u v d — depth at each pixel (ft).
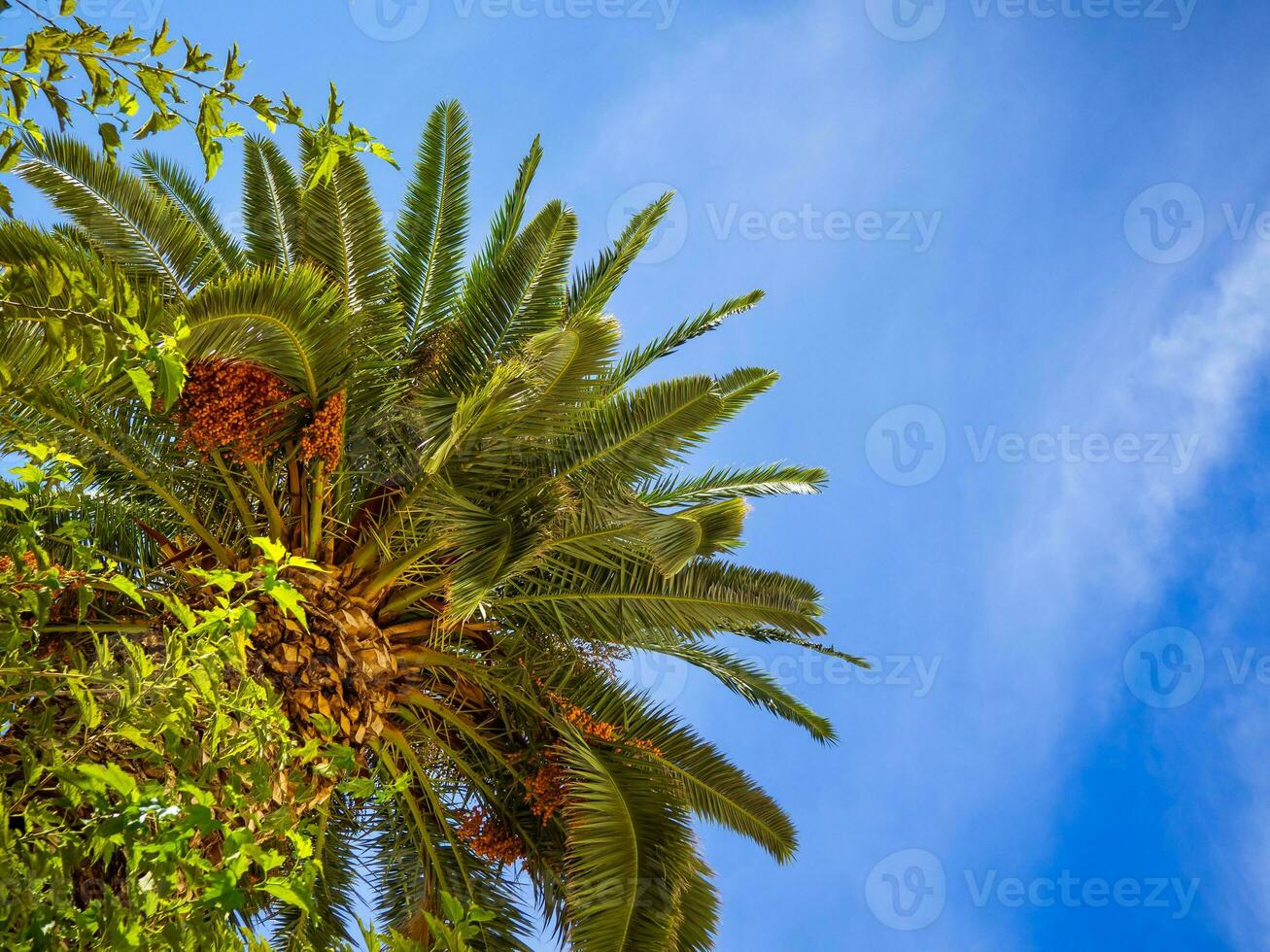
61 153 26.09
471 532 24.89
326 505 28.04
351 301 29.40
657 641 31.83
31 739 10.36
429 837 30.60
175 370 10.85
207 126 10.07
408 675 28.27
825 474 33.73
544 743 29.30
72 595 22.97
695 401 27.96
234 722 11.84
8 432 23.11
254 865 21.77
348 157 29.60
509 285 30.35
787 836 31.14
